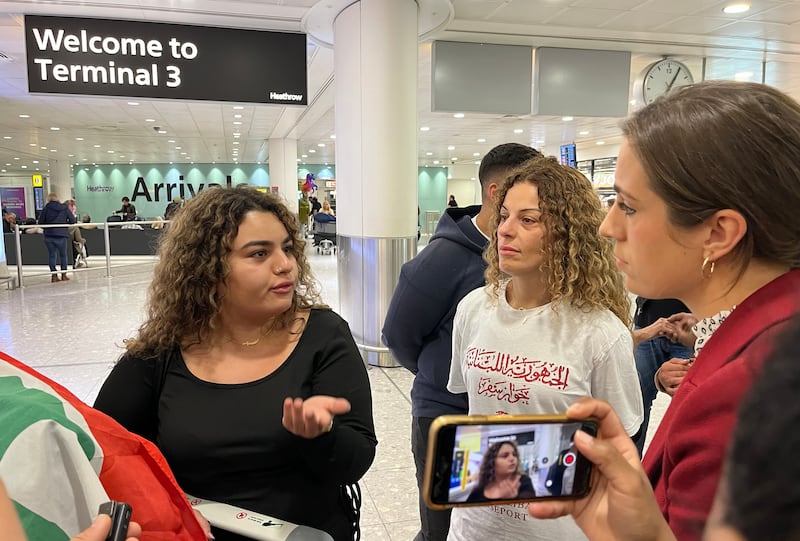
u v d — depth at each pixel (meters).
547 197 1.13
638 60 6.51
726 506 0.25
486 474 0.56
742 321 0.54
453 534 1.21
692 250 0.59
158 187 22.30
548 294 1.18
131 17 4.53
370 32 4.19
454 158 20.22
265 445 1.08
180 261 1.17
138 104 9.23
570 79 5.94
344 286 4.64
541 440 0.57
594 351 1.09
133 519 0.81
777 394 0.24
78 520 0.72
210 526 1.02
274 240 1.18
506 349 1.15
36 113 10.17
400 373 4.20
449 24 5.16
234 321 1.21
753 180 0.54
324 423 0.90
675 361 1.25
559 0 4.64
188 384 1.15
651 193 0.60
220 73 4.61
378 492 2.44
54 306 6.59
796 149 0.53
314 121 11.52
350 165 4.43
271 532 0.98
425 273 1.58
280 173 14.27
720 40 5.73
